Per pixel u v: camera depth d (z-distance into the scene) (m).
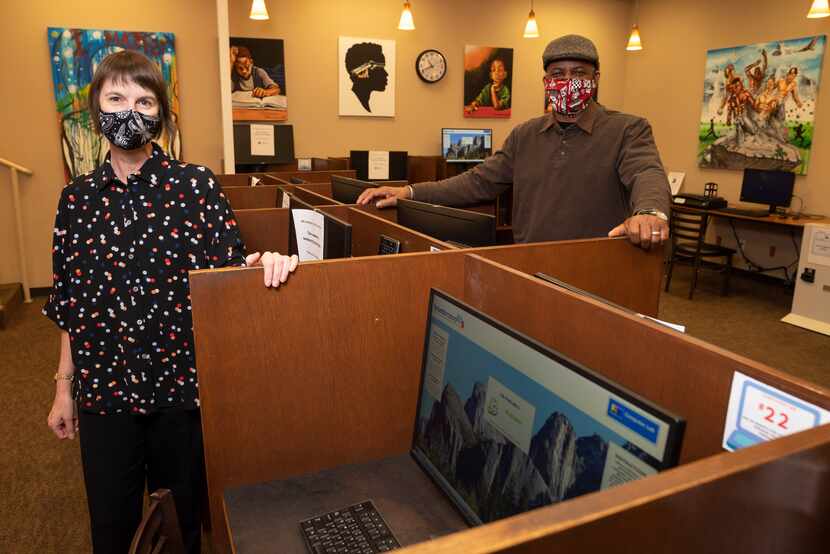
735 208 5.74
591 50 1.88
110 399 1.35
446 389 1.09
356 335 1.22
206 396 1.13
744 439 0.78
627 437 0.70
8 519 2.18
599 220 1.98
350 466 1.25
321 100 6.08
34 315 4.50
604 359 1.00
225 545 1.19
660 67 6.84
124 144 1.28
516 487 0.88
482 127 6.75
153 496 1.04
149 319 1.34
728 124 6.11
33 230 4.96
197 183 1.36
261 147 4.68
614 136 1.92
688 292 5.46
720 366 0.81
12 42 4.70
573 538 0.45
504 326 0.93
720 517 0.52
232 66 5.67
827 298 4.39
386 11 6.15
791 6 5.46
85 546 2.04
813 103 5.34
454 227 1.75
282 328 1.16
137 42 4.93
